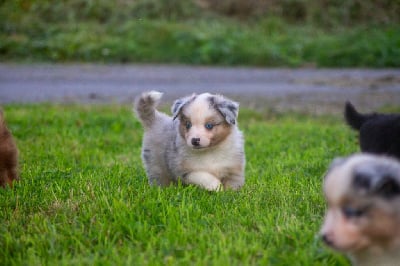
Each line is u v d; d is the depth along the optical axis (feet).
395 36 83.82
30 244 19.33
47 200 23.29
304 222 20.66
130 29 87.76
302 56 81.71
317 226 20.16
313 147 35.99
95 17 94.94
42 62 81.05
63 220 21.08
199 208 22.03
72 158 32.86
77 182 25.71
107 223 20.49
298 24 96.53
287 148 36.19
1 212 21.90
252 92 62.23
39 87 64.75
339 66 78.95
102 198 22.58
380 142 21.30
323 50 81.35
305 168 30.04
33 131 39.86
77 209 22.34
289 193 24.48
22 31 87.10
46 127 41.57
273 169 30.19
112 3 96.73
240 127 44.01
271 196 24.04
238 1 99.76
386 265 15.64
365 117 23.02
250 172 30.01
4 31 86.79
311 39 85.40
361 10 99.40
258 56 81.15
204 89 63.77
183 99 26.37
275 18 94.17
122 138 39.65
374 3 100.53
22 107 50.62
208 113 25.26
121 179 26.78
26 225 21.04
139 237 19.65
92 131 41.14
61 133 39.75
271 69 78.02
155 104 27.30
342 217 15.39
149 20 91.45
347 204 15.30
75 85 66.33
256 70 77.15
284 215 21.29
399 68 76.84
